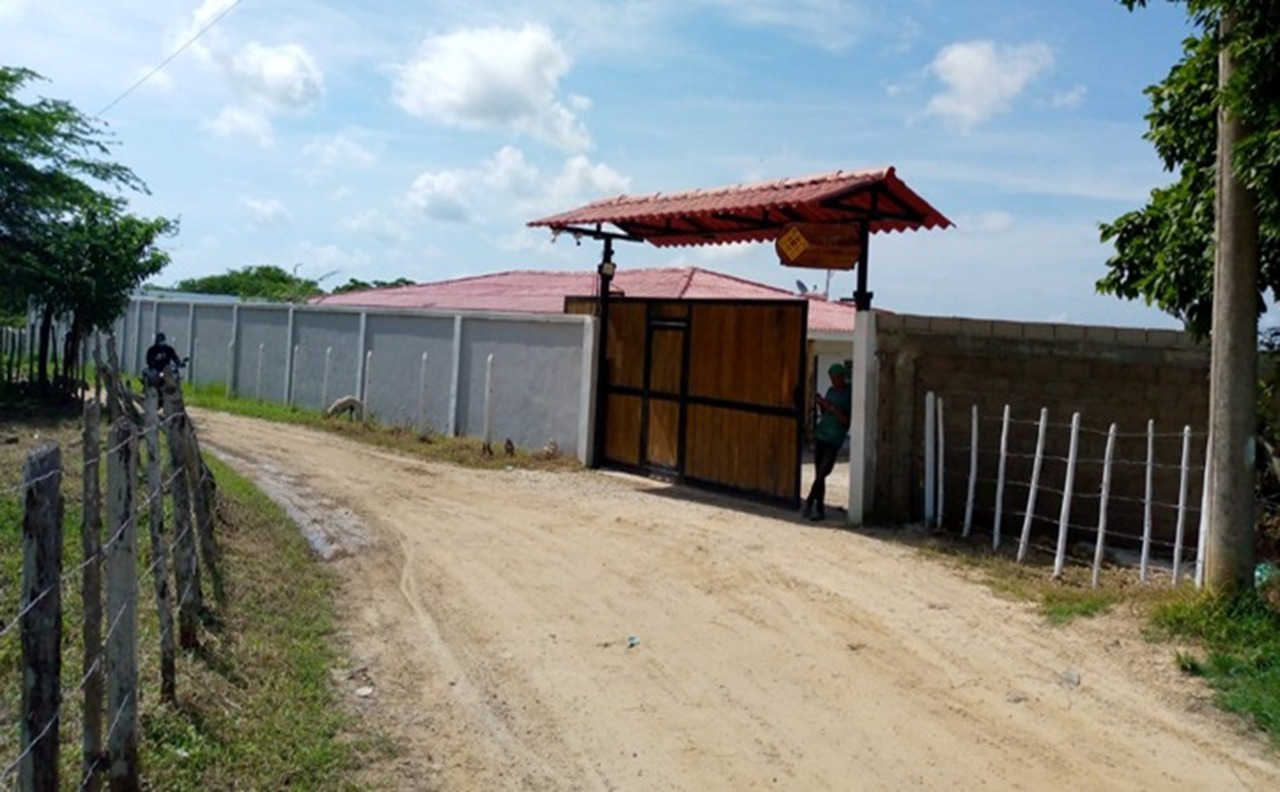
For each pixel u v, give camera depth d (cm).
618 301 1488
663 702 587
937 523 1041
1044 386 1060
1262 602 686
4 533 772
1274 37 641
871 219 1100
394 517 1099
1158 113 834
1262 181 655
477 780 483
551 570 880
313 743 498
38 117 1902
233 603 695
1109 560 959
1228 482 693
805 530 1045
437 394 1919
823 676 628
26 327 2791
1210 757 517
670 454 1377
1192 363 1036
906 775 498
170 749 459
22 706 336
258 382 2552
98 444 404
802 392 1166
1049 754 521
